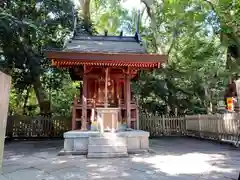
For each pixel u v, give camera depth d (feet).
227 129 34.17
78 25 48.08
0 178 15.60
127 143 26.84
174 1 35.53
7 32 35.65
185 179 14.93
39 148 31.76
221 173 16.44
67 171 17.62
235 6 26.73
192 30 47.24
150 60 30.37
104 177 15.70
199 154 25.20
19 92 51.67
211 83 52.54
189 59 53.01
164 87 52.75
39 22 41.24
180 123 49.93
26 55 41.98
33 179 15.34
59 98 59.47
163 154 25.58
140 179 15.07
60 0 43.80
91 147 24.84
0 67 38.52
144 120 48.65
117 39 37.88
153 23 50.96
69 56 29.04
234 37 32.78
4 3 39.09
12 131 45.34
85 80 31.40
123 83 35.73
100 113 28.04
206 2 35.65
